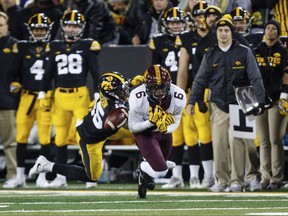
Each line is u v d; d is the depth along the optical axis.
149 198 23.22
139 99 21.23
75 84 30.14
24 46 31.14
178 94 21.66
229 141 26.83
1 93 31.30
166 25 29.89
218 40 26.53
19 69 31.30
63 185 30.89
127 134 22.61
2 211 18.69
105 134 22.27
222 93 26.53
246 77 26.39
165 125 20.91
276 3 31.08
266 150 28.22
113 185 31.83
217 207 19.70
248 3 31.08
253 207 19.66
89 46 30.19
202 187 29.22
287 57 27.39
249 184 28.28
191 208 19.38
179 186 29.78
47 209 19.38
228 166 27.14
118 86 21.52
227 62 26.36
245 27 28.88
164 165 21.80
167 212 18.11
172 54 29.78
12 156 31.56
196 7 28.66
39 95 30.33
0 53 31.27
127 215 17.41
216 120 26.83
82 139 22.62
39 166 23.47
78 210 18.92
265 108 26.28
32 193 26.38
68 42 30.30
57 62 30.25
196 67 28.44
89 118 22.34
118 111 21.33
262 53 27.66
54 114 30.59
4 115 31.41
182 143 29.84
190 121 29.19
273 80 27.58
